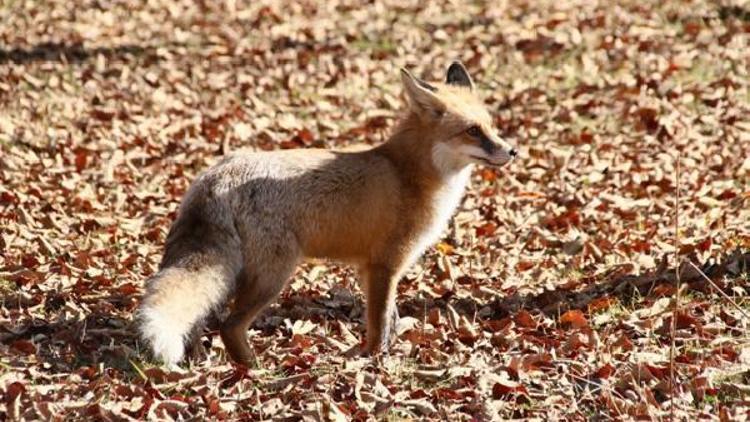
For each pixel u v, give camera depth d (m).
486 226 14.40
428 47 24.16
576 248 13.55
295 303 12.13
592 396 9.32
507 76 21.89
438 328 11.15
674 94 19.59
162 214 14.78
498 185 16.19
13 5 27.48
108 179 16.14
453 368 9.82
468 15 26.33
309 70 22.52
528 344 10.52
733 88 19.80
